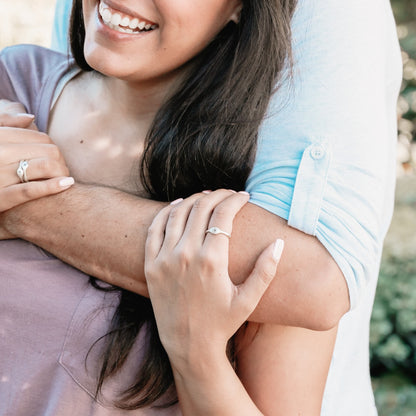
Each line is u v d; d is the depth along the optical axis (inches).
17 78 54.6
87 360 43.1
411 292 126.1
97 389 42.8
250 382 42.4
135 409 43.3
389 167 52.7
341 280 39.3
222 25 45.6
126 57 43.3
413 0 191.5
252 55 45.1
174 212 40.4
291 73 44.4
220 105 45.2
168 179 45.8
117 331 42.6
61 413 43.8
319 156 40.9
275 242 38.7
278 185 41.7
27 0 149.5
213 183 45.6
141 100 49.0
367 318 54.3
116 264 42.1
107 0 42.0
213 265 38.0
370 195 41.0
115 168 49.6
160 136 46.1
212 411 39.8
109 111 50.7
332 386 51.9
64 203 44.2
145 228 42.0
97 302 43.4
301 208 39.8
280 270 39.2
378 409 117.8
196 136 45.0
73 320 43.3
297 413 42.1
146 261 40.1
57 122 52.7
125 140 49.9
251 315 39.9
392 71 51.7
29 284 44.3
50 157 45.6
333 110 42.4
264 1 44.8
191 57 45.7
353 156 41.3
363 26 45.6
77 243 43.1
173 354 39.6
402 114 190.2
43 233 44.1
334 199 40.2
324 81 43.4
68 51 53.8
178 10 41.6
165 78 47.8
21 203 44.5
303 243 39.7
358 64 44.0
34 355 44.3
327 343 43.2
